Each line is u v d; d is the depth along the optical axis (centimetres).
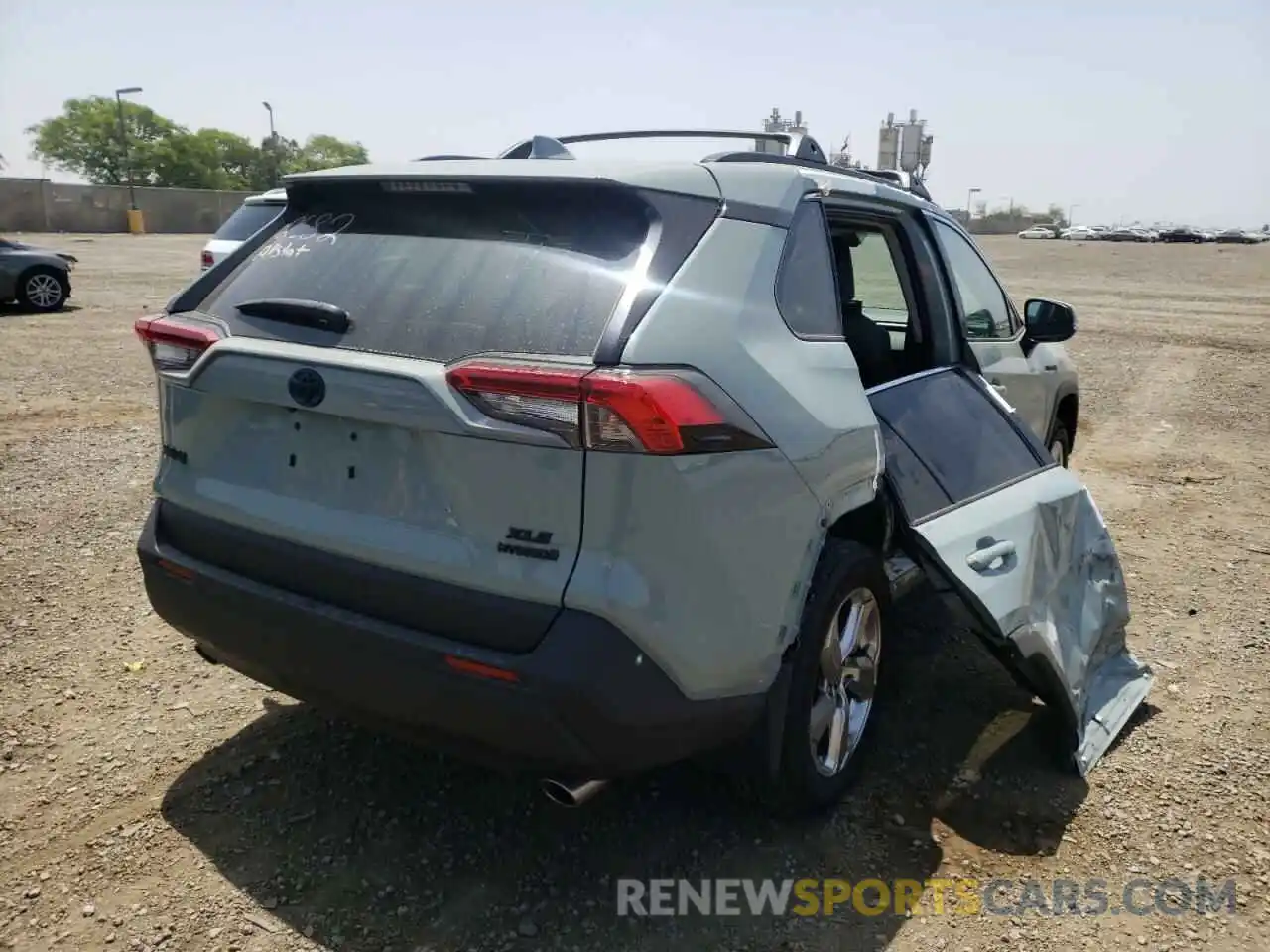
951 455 345
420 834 290
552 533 223
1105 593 371
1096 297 2317
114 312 1516
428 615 234
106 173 7688
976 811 310
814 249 303
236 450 275
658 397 220
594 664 219
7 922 251
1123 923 262
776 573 257
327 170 296
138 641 408
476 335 238
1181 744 350
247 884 268
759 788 283
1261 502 652
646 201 248
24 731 338
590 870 278
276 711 357
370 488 246
